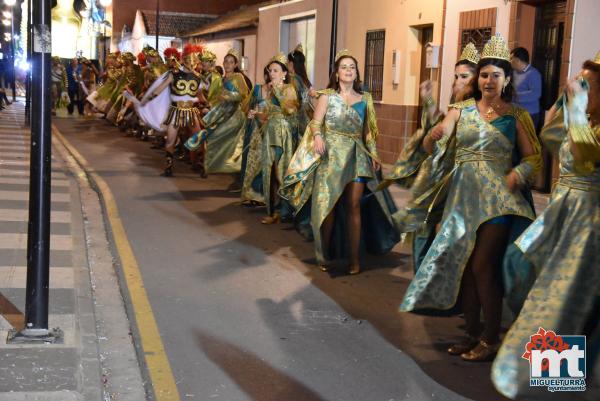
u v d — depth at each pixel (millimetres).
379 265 7484
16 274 6188
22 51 54125
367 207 7383
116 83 22672
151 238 8266
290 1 21734
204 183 12438
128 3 47781
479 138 4938
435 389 4617
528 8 12078
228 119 11969
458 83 5812
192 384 4594
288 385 4629
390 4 16031
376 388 4617
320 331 5582
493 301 4953
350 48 17906
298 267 7324
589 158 4180
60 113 28719
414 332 5617
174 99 13102
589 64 4309
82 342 4961
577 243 4277
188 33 35531
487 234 4871
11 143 16125
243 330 5547
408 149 5703
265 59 24016
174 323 5637
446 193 5195
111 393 4398
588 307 4238
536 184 11875
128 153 16328
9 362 4445
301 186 7516
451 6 13797
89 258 7301
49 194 4781
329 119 6910
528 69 10945
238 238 8477
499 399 4496
